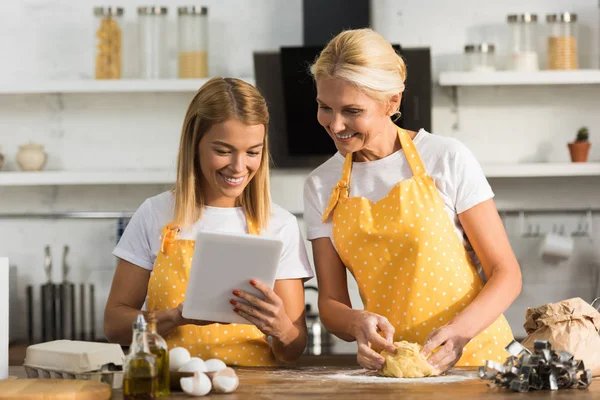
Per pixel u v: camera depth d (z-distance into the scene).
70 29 4.87
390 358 2.16
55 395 1.82
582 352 2.13
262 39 4.82
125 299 2.44
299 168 4.66
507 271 2.33
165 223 2.45
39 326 4.89
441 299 2.35
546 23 4.56
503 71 4.51
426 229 2.36
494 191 4.86
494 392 1.91
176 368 1.98
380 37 2.28
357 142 2.28
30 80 4.84
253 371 2.26
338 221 2.47
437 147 2.42
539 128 4.80
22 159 4.69
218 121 2.26
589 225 4.82
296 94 4.48
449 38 4.79
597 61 4.76
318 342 4.38
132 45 4.76
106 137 4.91
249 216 2.46
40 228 4.93
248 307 2.21
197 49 4.57
